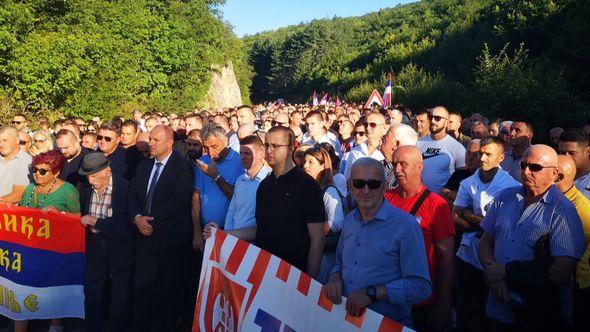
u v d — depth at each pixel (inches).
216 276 155.9
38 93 619.8
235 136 278.1
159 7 1140.5
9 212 205.3
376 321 120.6
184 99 1157.7
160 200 190.2
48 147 318.0
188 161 201.2
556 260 129.0
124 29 936.9
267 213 156.0
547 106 587.5
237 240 151.6
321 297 130.5
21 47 585.0
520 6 1300.4
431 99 1041.5
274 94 3801.7
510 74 632.4
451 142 240.5
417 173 152.9
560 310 130.0
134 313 194.1
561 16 1175.0
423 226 149.3
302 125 426.9
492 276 135.6
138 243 192.9
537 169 132.8
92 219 193.8
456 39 1699.1
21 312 205.3
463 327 198.5
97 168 191.6
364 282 126.1
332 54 3257.9
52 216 201.2
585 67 903.1
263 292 142.0
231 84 1622.8
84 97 681.6
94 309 195.9
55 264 203.3
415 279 121.9
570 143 186.7
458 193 203.2
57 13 705.6
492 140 190.5
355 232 130.4
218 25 1311.5
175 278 195.8
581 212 147.6
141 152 261.6
